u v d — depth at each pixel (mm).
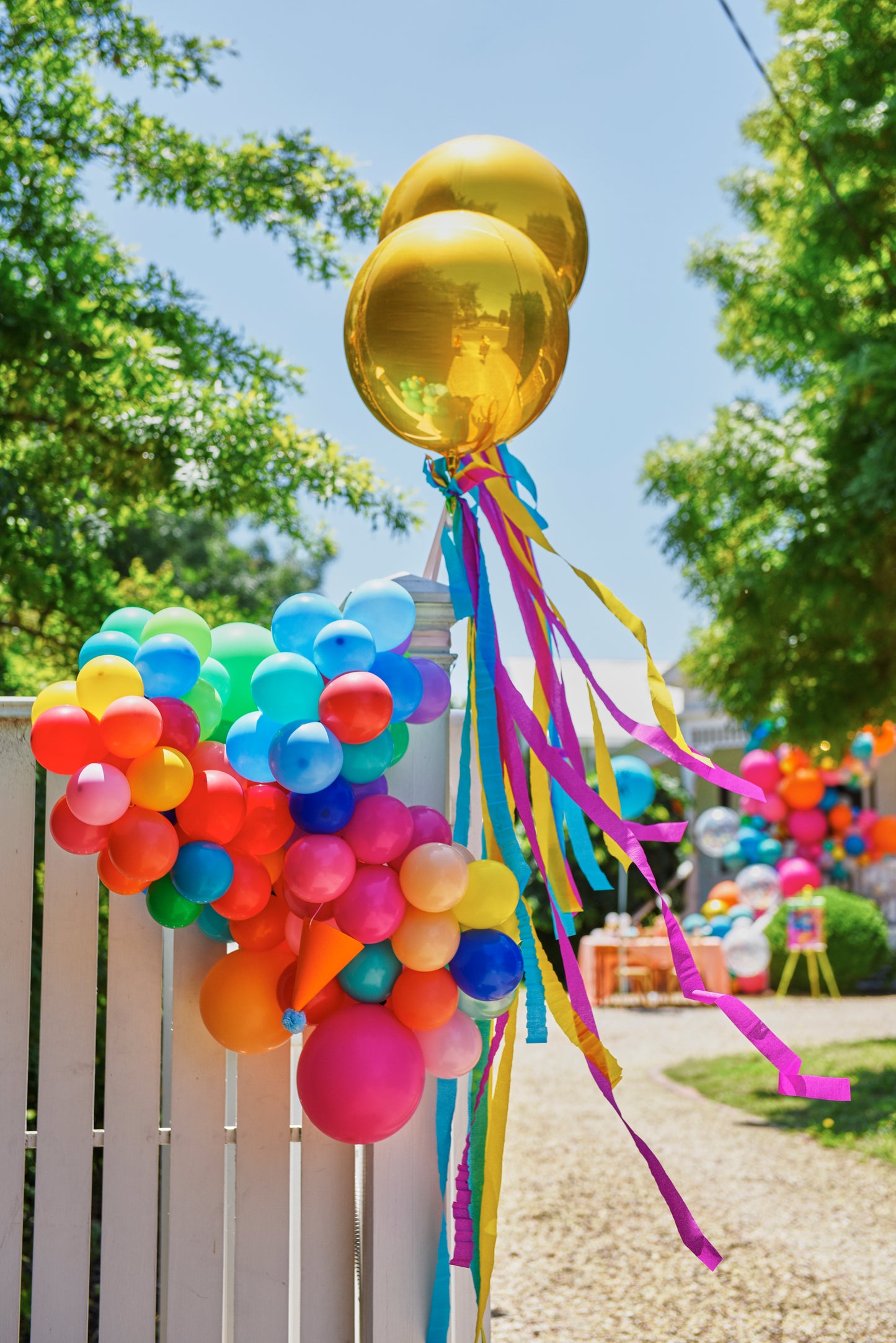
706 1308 3385
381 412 2064
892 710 7508
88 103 6430
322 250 7172
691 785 15109
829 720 7539
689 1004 11266
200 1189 2018
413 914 1831
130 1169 2006
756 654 7867
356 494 6141
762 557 7398
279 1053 2062
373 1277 2037
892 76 6961
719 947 11547
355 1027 1812
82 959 2043
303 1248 2047
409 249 1959
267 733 1849
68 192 6113
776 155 8266
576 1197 4609
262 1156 2039
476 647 2059
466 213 2027
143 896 2057
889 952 12125
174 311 6875
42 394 5543
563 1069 7789
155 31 6547
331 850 1771
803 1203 4508
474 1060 1926
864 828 11094
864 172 7055
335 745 1778
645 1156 1891
